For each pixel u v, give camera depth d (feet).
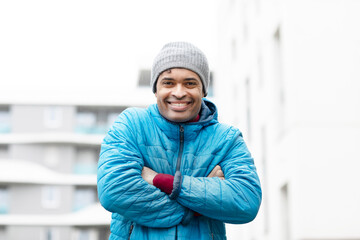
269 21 55.26
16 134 161.99
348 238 43.06
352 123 43.91
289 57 45.39
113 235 9.64
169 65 9.46
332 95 44.27
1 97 163.94
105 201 9.16
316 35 44.65
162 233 9.27
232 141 9.95
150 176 9.40
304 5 44.91
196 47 9.75
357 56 44.37
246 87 72.23
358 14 44.55
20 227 155.43
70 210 157.38
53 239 155.63
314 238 43.14
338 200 43.37
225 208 9.32
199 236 9.51
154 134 9.75
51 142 160.45
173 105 9.53
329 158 43.80
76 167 162.20
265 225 58.29
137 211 9.11
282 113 53.36
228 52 87.25
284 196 51.37
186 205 9.25
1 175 154.92
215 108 10.21
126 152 9.40
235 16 80.59
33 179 156.66
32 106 164.66
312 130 44.04
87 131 164.35
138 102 163.22
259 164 61.00
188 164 9.66
